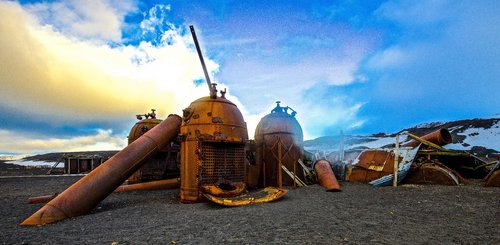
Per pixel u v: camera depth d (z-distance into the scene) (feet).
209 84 43.96
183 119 41.96
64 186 61.57
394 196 39.11
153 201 40.83
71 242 20.11
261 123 59.67
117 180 35.78
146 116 66.23
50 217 28.09
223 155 40.93
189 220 26.22
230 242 18.83
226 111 41.63
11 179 81.56
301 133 59.93
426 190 44.24
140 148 39.52
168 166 60.54
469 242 18.25
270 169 56.03
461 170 65.67
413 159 52.44
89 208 32.37
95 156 115.44
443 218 25.38
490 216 26.02
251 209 30.81
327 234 20.34
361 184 55.62
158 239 19.99
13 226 26.48
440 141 65.26
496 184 47.14
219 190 37.65
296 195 41.78
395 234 20.22
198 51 44.11
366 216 26.53
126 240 20.01
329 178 51.55
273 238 19.51
